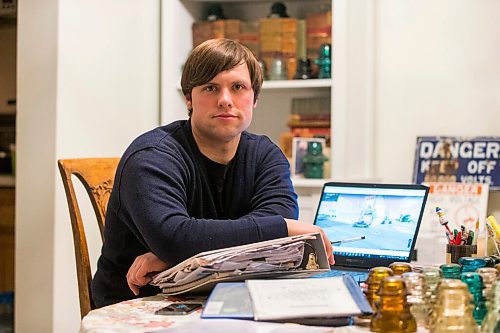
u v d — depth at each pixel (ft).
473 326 3.43
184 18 11.03
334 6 9.90
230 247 4.77
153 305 4.40
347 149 10.02
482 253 6.10
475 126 10.18
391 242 5.84
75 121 9.23
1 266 11.84
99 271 5.88
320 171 10.27
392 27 10.50
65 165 6.57
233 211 5.90
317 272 4.80
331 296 3.94
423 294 3.81
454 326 3.40
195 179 5.59
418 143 10.28
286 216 5.72
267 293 4.03
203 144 5.67
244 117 5.50
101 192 6.93
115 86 9.98
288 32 10.66
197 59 5.43
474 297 3.79
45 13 9.03
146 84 10.68
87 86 9.44
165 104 10.69
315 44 10.62
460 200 9.73
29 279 9.06
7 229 11.78
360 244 5.96
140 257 5.07
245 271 4.52
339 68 9.89
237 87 5.45
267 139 6.35
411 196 5.94
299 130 10.64
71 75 9.16
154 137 5.51
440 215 5.97
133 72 10.37
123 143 10.19
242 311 3.90
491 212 10.01
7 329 11.33
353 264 5.92
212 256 4.37
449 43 10.26
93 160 6.93
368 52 10.15
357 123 10.17
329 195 6.38
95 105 9.59
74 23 9.21
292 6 11.25
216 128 5.42
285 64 10.68
